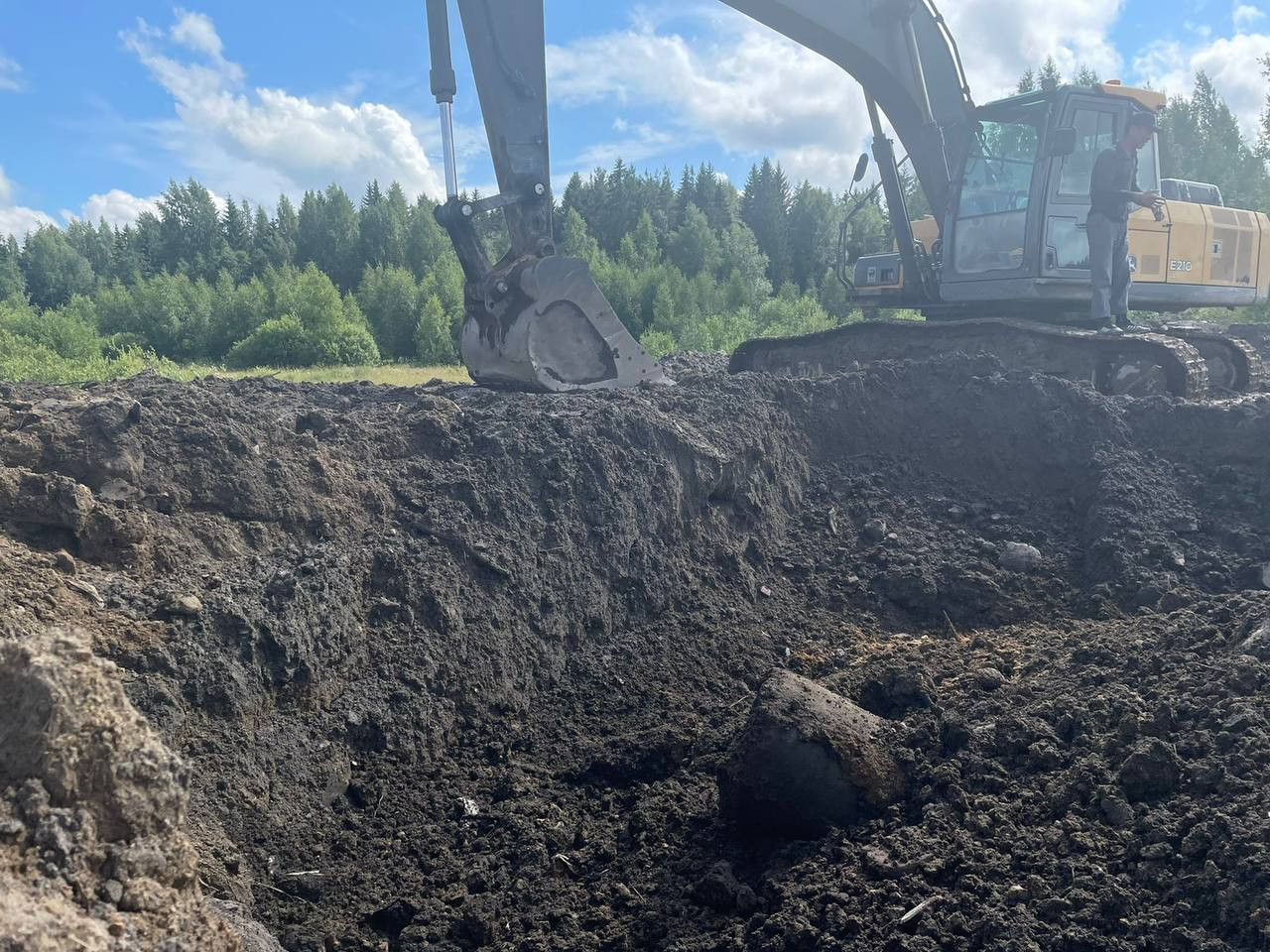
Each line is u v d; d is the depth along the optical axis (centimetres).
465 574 519
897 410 798
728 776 399
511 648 514
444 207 738
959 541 682
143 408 488
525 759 472
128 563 429
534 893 388
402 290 3738
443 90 720
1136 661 430
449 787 443
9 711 236
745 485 690
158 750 253
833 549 684
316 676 436
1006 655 503
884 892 339
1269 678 378
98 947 198
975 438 767
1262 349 1242
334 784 418
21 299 4497
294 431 545
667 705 517
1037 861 337
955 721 412
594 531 586
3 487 414
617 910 379
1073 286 912
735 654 572
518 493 572
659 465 635
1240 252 1117
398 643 477
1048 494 735
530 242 755
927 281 1010
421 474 566
